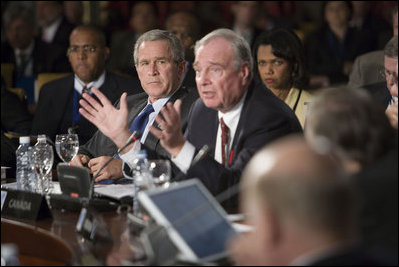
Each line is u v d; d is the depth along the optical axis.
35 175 4.35
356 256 1.85
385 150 2.70
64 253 3.16
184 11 8.11
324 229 1.77
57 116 6.99
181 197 2.82
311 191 1.75
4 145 5.65
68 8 10.56
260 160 1.85
